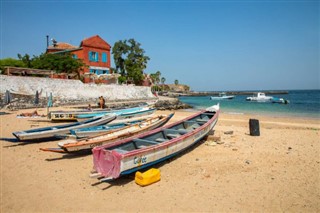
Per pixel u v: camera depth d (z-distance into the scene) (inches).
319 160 373.4
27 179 293.1
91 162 359.6
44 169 327.3
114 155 272.2
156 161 320.8
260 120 909.2
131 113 776.9
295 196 254.7
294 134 584.1
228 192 262.7
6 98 847.7
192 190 267.1
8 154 388.5
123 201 242.4
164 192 262.2
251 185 280.7
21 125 630.5
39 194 255.3
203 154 399.2
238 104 1972.2
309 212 223.6
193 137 402.3
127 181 290.8
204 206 233.1
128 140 345.7
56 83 1210.0
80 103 1242.6
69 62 1407.5
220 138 489.1
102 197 250.7
